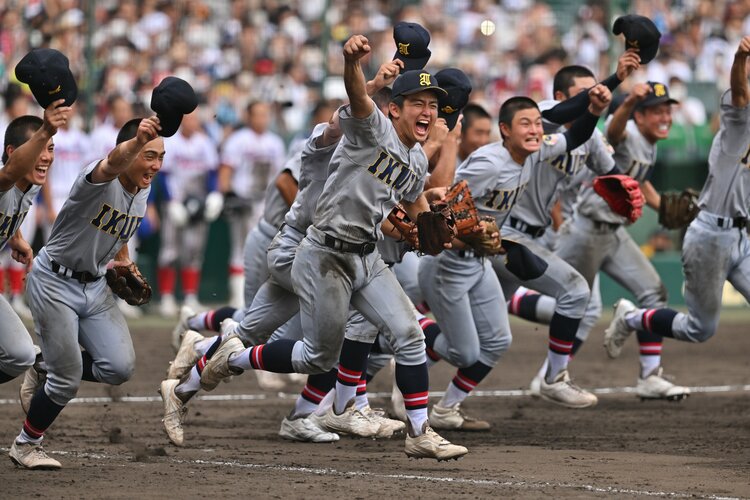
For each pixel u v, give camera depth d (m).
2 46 63.38
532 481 22.47
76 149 59.06
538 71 69.88
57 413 23.52
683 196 33.12
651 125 35.53
